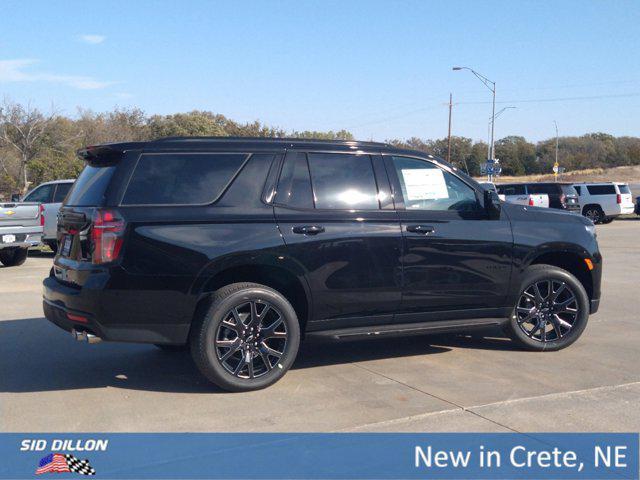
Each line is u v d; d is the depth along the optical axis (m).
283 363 5.67
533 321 6.91
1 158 33.34
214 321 5.39
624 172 82.19
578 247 6.85
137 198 5.38
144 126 41.16
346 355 6.78
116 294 5.20
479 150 63.88
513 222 6.61
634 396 5.46
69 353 6.83
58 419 4.98
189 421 4.92
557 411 5.11
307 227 5.70
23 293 10.53
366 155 6.16
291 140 5.96
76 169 33.56
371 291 5.97
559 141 90.50
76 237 5.52
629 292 10.76
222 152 5.70
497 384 5.78
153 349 7.01
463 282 6.35
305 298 5.82
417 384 5.78
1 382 5.86
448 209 6.39
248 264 5.53
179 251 5.32
